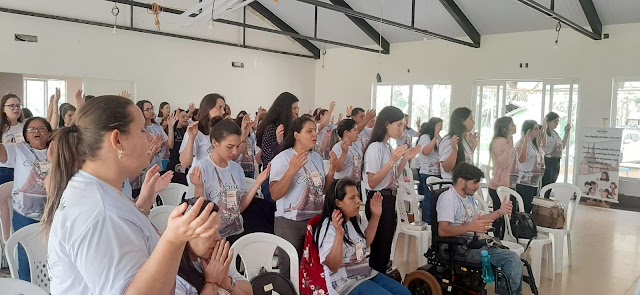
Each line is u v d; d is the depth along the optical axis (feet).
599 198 25.84
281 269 9.12
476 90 31.86
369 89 37.58
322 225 8.33
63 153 3.51
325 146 18.48
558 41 27.78
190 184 8.97
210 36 33.83
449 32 31.53
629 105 26.07
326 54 40.24
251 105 36.86
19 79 26.40
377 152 10.84
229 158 8.91
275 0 16.58
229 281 5.33
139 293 2.87
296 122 9.48
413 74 34.68
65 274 3.24
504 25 29.04
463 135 13.98
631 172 26.22
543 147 22.91
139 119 3.63
